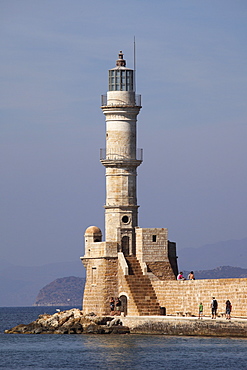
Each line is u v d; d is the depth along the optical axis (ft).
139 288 446.60
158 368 319.88
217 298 405.59
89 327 442.50
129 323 433.48
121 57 470.39
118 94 463.01
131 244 460.55
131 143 464.65
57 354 364.17
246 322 371.15
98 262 457.27
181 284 430.61
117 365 329.52
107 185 465.06
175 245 467.52
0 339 431.02
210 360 331.36
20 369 327.26
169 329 409.90
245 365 320.29
